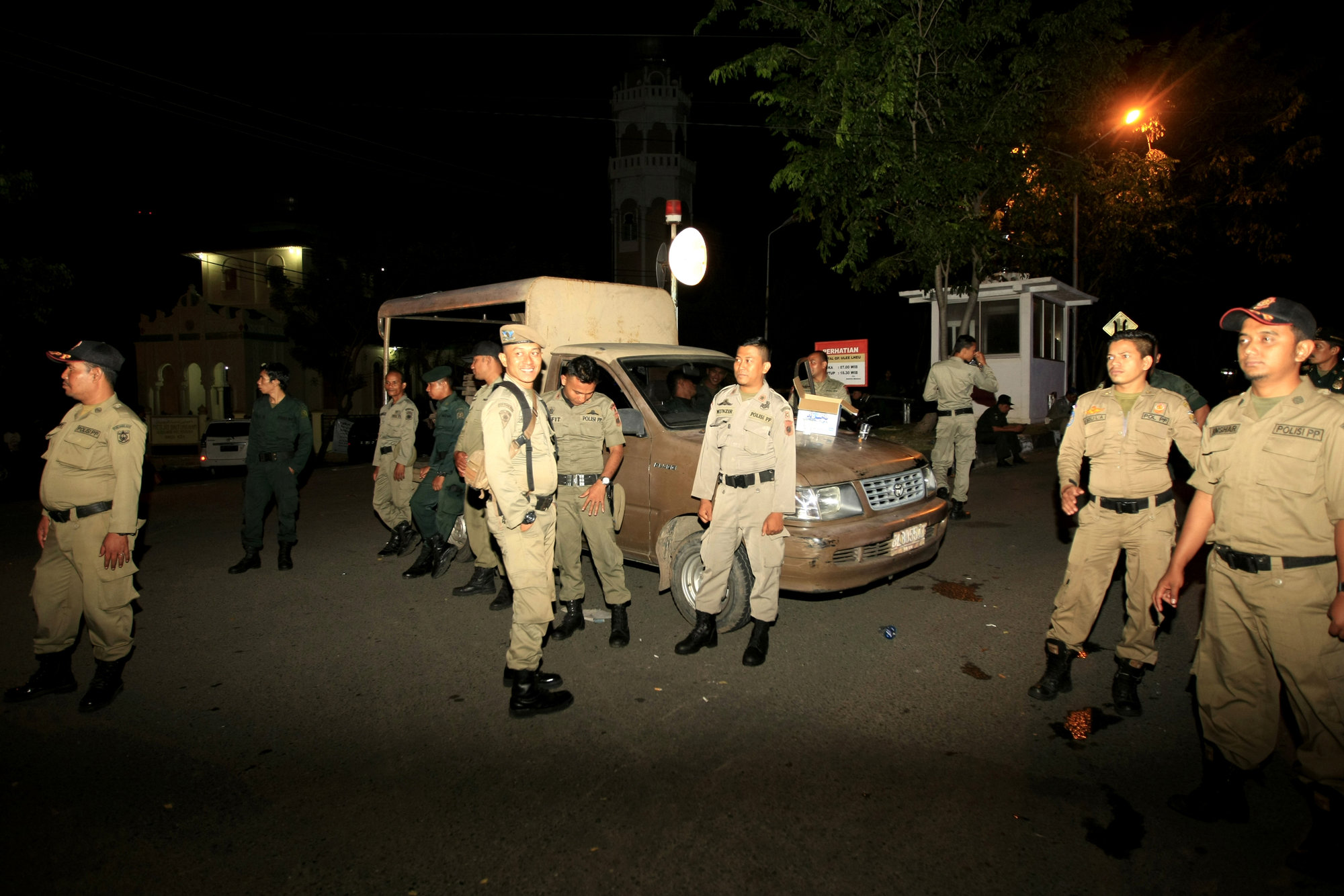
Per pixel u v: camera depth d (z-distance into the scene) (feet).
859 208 38.96
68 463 13.51
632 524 18.61
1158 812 10.17
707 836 9.77
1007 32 36.52
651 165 138.10
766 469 15.10
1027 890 8.70
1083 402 13.29
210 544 27.35
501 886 8.91
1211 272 86.94
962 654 15.72
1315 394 9.04
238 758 11.93
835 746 12.02
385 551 25.11
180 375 121.29
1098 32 37.93
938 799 10.51
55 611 14.05
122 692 14.46
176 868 9.30
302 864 9.37
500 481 12.74
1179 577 10.15
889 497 17.46
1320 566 8.85
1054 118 40.24
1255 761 9.68
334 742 12.42
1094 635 16.87
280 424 23.26
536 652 13.30
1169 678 14.48
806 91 37.09
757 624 15.43
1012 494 34.14
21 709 13.75
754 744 12.12
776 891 8.72
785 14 36.22
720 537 15.44
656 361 19.95
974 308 42.57
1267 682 9.56
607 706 13.56
